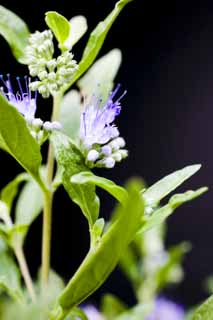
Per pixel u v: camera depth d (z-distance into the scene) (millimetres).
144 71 809
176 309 473
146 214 317
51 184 345
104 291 779
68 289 308
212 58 810
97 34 343
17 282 364
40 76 341
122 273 779
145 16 804
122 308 451
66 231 785
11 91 349
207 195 812
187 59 812
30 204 399
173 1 808
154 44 808
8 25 364
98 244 309
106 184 303
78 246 786
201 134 811
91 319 451
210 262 811
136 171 805
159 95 812
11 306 244
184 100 814
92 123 337
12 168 746
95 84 394
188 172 324
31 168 334
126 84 807
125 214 292
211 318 323
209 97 812
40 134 337
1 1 701
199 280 808
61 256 786
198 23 812
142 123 810
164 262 482
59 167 343
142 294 480
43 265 344
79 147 337
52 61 343
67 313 314
